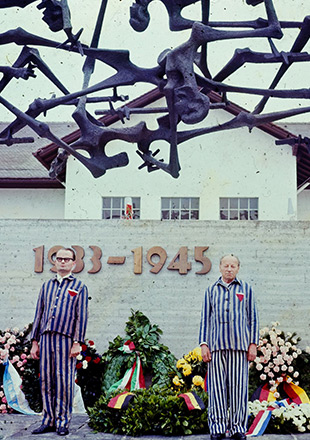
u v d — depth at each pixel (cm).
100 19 652
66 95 656
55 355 534
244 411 493
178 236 812
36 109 665
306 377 716
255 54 608
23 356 716
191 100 584
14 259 823
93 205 1583
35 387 713
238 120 678
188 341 790
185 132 716
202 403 558
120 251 816
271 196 1570
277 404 611
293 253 800
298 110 671
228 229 809
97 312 802
